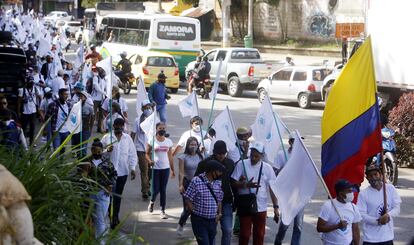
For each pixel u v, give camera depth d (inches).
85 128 762.8
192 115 650.8
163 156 574.9
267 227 553.3
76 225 275.9
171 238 520.1
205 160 454.0
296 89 1311.5
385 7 1017.5
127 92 1439.5
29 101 800.9
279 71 1350.9
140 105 681.6
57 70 1072.8
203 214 434.3
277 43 2322.8
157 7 2721.5
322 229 393.7
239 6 2421.3
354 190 414.0
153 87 943.0
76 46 2650.1
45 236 267.7
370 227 413.4
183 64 1710.1
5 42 893.2
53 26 2625.5
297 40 2278.5
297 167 403.2
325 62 1488.7
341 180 394.9
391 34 1012.5
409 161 796.6
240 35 2449.6
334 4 2161.7
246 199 458.6
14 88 759.7
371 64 414.0
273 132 538.3
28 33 1722.4
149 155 577.6
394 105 1045.8
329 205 394.0
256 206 460.4
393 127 798.5
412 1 984.3
